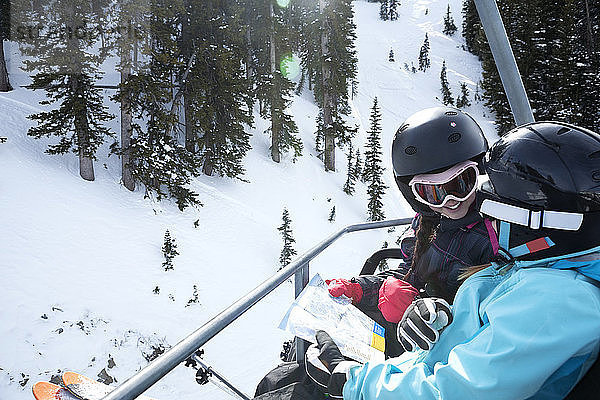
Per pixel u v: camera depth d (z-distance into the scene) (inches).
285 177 1291.8
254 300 65.5
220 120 1080.2
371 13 4581.7
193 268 878.4
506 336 36.5
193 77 1031.0
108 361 681.0
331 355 63.4
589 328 33.8
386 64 3139.8
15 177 868.0
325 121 1430.9
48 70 844.6
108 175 992.2
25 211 814.5
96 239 837.2
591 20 1317.7
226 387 74.7
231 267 919.0
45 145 997.8
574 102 1066.1
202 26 1077.1
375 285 97.5
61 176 925.2
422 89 2866.6
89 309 729.0
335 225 1216.2
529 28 1246.3
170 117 934.4
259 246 1002.1
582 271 37.9
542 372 34.7
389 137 2140.7
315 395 72.9
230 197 1115.9
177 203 979.3
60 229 816.9
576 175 37.7
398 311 81.6
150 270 836.0
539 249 39.6
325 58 1325.0
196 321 787.4
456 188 75.3
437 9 4512.8
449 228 81.4
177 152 960.3
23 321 675.4
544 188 38.6
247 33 1384.1
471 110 2551.7
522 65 1207.6
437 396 40.8
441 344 47.0
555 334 34.3
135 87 865.5
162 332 749.3
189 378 671.1
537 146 40.0
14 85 1293.1
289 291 905.5
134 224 909.2
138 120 1182.3
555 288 36.0
